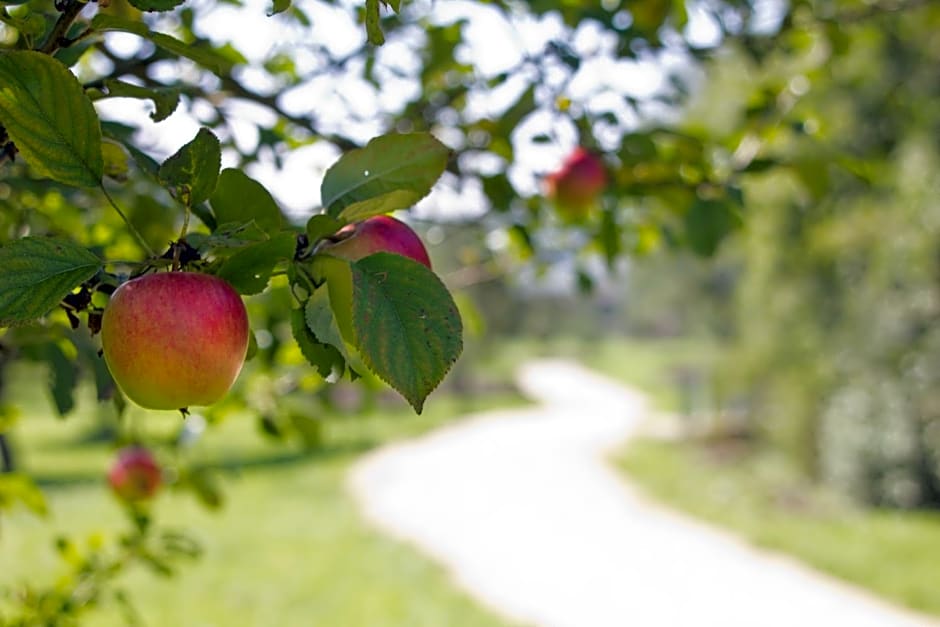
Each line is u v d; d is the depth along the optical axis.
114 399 1.91
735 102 11.85
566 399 29.45
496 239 4.12
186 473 3.33
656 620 8.08
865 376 12.27
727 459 16.28
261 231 1.13
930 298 11.40
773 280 13.54
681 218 3.09
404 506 13.12
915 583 8.79
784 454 14.36
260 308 2.75
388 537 11.11
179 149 1.10
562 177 2.92
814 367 13.16
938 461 11.80
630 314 23.42
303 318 1.17
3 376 2.58
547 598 8.69
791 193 12.40
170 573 2.88
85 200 2.31
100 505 12.58
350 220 1.17
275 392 3.06
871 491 12.25
